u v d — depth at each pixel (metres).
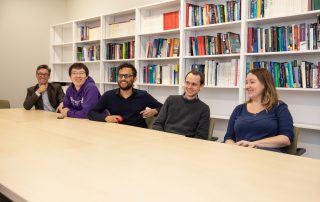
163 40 4.14
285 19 3.18
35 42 5.88
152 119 3.01
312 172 1.20
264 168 1.25
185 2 3.80
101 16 4.84
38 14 5.89
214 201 0.88
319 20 2.84
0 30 5.47
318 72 2.89
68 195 0.90
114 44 4.77
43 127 2.23
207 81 3.67
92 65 5.41
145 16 4.41
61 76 6.09
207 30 3.92
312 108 3.21
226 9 3.46
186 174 1.14
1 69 5.52
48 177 1.06
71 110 3.02
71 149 1.51
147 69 4.35
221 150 1.58
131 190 0.95
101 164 1.25
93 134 1.97
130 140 1.80
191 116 2.62
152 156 1.41
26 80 5.81
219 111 3.94
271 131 2.21
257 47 3.27
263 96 2.30
